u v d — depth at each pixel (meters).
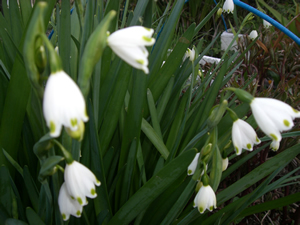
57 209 0.13
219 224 0.16
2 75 0.17
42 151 0.09
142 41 0.09
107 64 0.18
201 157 0.12
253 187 0.24
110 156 0.17
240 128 0.12
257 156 0.24
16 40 0.18
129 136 0.17
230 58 0.25
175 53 0.18
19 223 0.13
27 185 0.14
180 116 0.19
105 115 0.17
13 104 0.15
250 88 0.26
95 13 0.18
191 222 0.18
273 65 0.35
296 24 0.36
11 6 0.17
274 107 0.10
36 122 0.17
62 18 0.15
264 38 0.36
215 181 0.13
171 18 0.19
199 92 0.22
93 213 0.17
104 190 0.15
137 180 0.18
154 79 0.19
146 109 0.20
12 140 0.16
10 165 0.16
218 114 0.11
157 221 0.17
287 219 0.23
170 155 0.16
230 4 0.26
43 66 0.08
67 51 0.16
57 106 0.07
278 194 0.25
